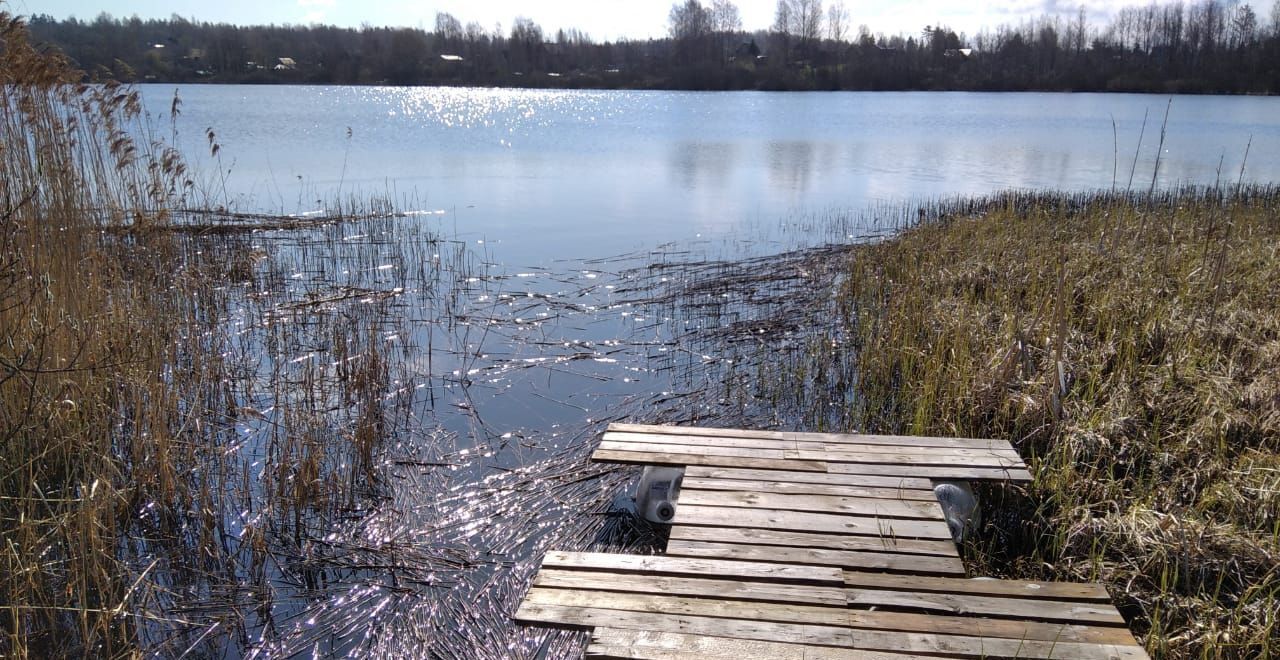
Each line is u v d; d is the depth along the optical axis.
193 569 4.57
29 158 6.06
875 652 3.17
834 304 9.65
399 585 4.42
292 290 10.05
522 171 21.69
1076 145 28.84
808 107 50.00
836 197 18.16
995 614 3.41
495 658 3.84
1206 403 5.76
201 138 25.45
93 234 6.80
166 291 7.67
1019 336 6.26
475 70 72.25
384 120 36.50
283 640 4.00
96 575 4.09
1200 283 8.38
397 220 14.62
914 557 3.87
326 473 5.52
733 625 3.32
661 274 11.17
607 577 3.68
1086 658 3.14
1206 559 4.07
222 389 6.77
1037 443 5.71
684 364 7.84
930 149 27.83
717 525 4.15
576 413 6.69
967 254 10.61
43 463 5.09
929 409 6.19
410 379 7.29
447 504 5.24
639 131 34.09
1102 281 8.70
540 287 10.55
